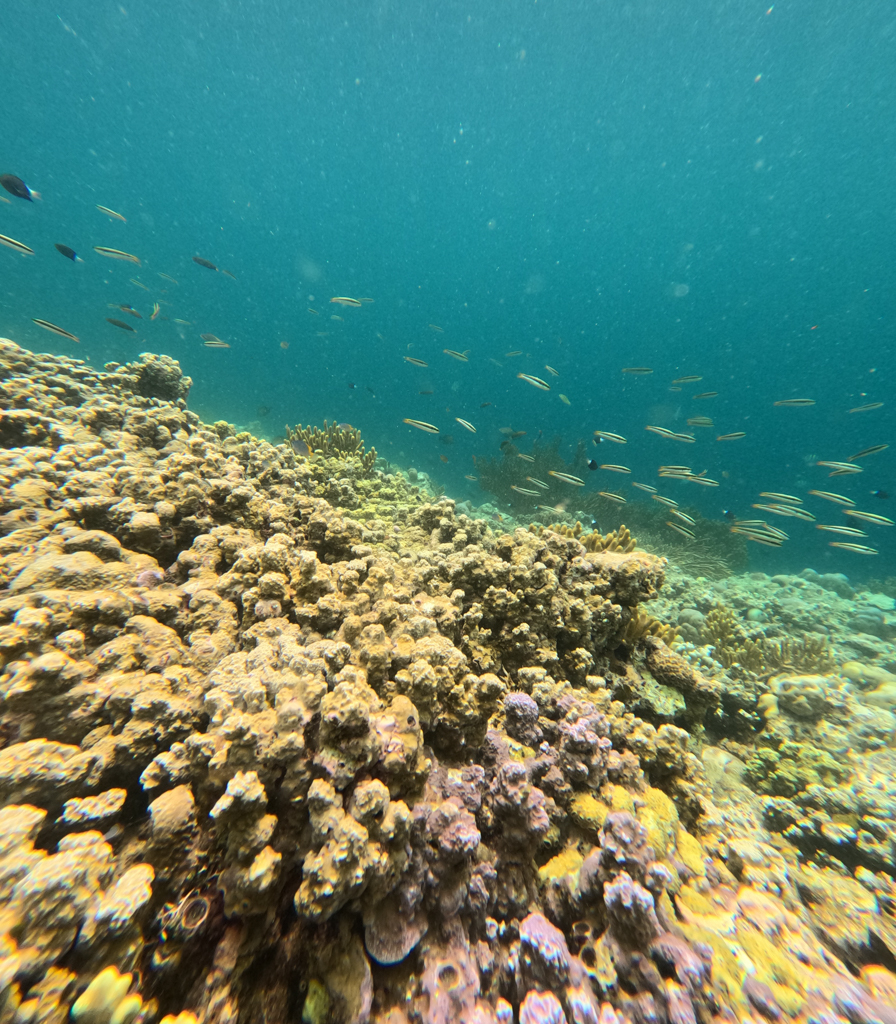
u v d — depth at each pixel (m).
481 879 0.28
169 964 0.21
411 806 0.28
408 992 0.23
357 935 0.24
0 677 0.28
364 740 0.26
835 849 0.44
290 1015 0.22
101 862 0.20
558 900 0.30
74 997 0.18
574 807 0.34
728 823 0.44
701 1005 0.23
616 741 0.43
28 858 0.19
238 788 0.21
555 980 0.24
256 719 0.25
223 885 0.22
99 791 0.26
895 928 0.32
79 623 0.33
